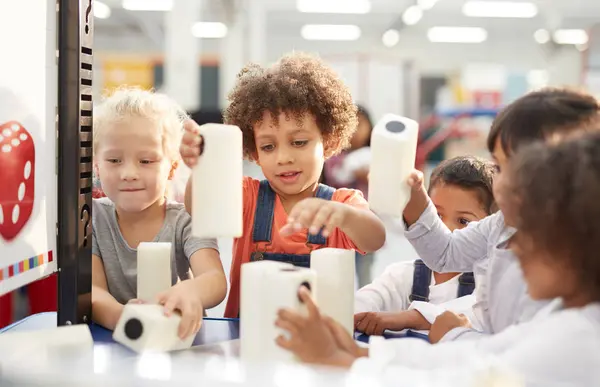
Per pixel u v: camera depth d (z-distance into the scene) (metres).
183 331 0.87
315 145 1.18
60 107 0.96
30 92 0.90
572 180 0.70
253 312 0.77
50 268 0.96
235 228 0.83
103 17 9.27
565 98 0.88
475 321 1.13
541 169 0.72
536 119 0.86
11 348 0.78
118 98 1.20
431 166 6.98
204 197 0.82
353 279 0.88
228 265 2.60
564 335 0.69
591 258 0.70
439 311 1.10
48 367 0.72
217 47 10.38
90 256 1.02
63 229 0.97
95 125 1.22
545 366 0.69
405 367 0.73
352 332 0.89
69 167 0.96
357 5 9.03
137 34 10.22
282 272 0.76
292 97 1.15
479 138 7.23
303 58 1.29
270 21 9.97
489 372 0.68
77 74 0.96
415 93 10.03
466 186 1.33
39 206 0.92
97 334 0.96
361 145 2.73
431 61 10.79
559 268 0.72
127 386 0.68
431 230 1.07
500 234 1.00
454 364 0.74
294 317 0.73
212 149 0.81
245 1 8.45
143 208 1.18
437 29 10.51
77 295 0.98
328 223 0.94
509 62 11.04
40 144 0.93
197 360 0.76
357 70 8.51
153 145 1.17
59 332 0.82
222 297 1.05
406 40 11.06
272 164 1.17
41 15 0.93
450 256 1.08
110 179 1.18
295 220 0.92
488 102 10.13
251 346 0.77
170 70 7.78
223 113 1.34
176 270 1.21
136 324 0.86
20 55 0.88
